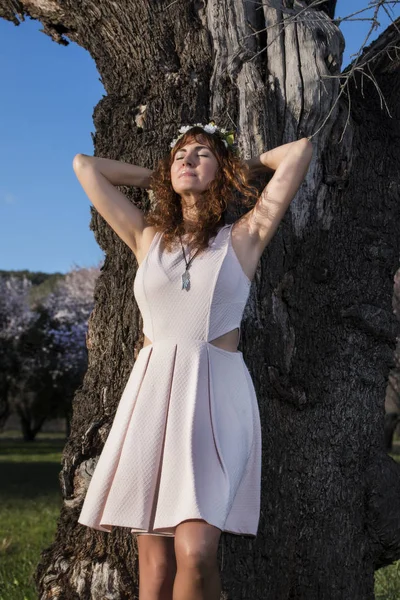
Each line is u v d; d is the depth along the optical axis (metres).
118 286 3.26
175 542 2.26
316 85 3.08
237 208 3.05
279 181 2.60
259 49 3.22
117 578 2.97
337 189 3.20
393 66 3.39
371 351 3.29
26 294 36.84
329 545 3.09
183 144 2.74
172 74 3.25
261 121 3.07
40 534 8.16
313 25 3.18
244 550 2.91
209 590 2.22
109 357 3.23
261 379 3.01
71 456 3.17
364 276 3.31
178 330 2.52
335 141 3.17
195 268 2.54
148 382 2.48
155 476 2.40
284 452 3.04
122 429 2.49
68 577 3.08
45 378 36.62
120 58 3.38
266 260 3.05
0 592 4.95
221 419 2.41
